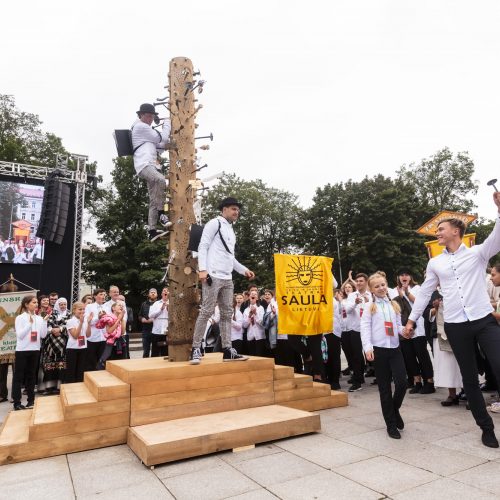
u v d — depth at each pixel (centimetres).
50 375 764
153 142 568
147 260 2602
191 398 444
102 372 518
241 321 802
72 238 1512
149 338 966
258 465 338
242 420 415
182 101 568
